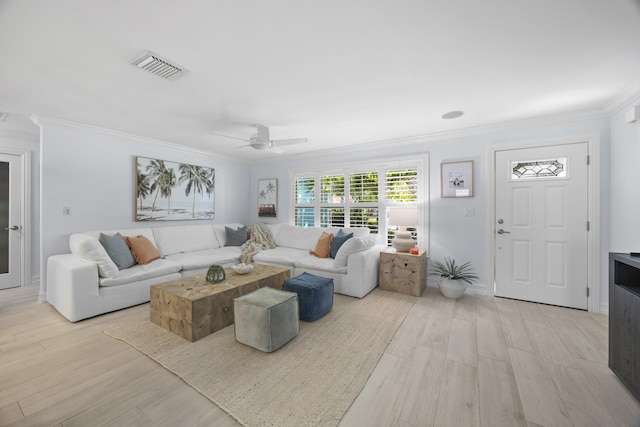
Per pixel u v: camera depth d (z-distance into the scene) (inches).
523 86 92.2
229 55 73.7
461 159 143.0
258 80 88.0
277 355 81.4
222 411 59.5
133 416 57.9
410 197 158.1
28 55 72.9
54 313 111.5
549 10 56.9
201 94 98.3
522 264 128.3
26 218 151.9
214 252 168.2
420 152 154.7
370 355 81.4
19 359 78.7
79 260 112.7
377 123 130.9
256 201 228.5
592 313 113.1
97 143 141.9
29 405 60.7
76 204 135.0
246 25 61.5
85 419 57.0
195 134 150.9
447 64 78.8
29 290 143.1
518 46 69.9
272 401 62.2
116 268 114.3
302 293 106.4
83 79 86.7
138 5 54.7
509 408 59.9
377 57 75.1
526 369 74.3
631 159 96.7
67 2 53.4
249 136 153.8
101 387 67.0
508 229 131.3
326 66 79.7
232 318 103.0
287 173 210.7
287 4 55.0
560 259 120.7
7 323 102.2
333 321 105.5
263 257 165.3
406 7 56.2
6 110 114.4
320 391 65.6
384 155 166.7
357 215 177.3
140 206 158.9
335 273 139.9
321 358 79.8
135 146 157.9
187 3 54.4
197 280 112.5
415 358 79.8
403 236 148.7
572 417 57.2
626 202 99.7
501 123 129.5
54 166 128.0
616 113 106.3
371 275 142.0
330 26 62.1
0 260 145.3
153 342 88.6
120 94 98.2
